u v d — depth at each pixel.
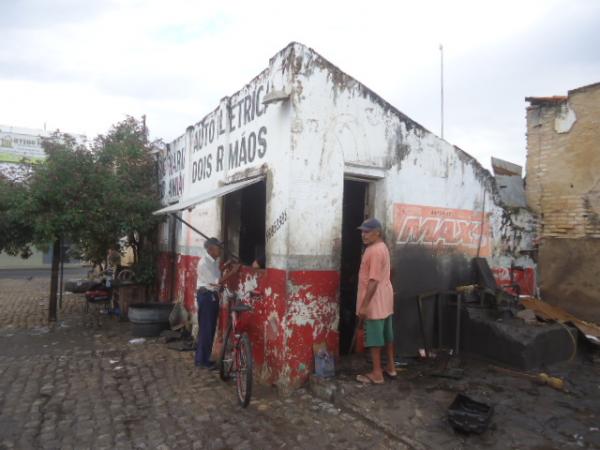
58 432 4.23
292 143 5.14
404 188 6.15
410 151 6.23
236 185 5.76
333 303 5.41
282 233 5.21
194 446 3.94
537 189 8.27
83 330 8.84
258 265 5.96
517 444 3.63
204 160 8.03
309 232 5.24
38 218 8.58
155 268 10.51
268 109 5.67
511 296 6.37
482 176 7.22
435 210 6.52
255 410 4.68
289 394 5.04
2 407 4.82
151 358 6.79
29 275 20.70
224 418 4.50
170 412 4.68
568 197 7.83
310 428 4.22
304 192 5.21
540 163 8.23
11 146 21.97
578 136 7.71
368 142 5.76
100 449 3.90
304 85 5.21
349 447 3.84
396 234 6.07
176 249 9.62
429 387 4.83
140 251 10.91
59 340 7.98
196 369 6.20
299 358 5.15
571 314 7.70
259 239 7.43
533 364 5.35
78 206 8.93
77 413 4.66
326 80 5.41
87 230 9.09
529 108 8.45
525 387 4.83
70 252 11.77
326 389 4.84
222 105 7.18
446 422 4.01
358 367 5.44
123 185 9.77
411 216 6.23
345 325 6.43
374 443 3.87
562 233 7.90
